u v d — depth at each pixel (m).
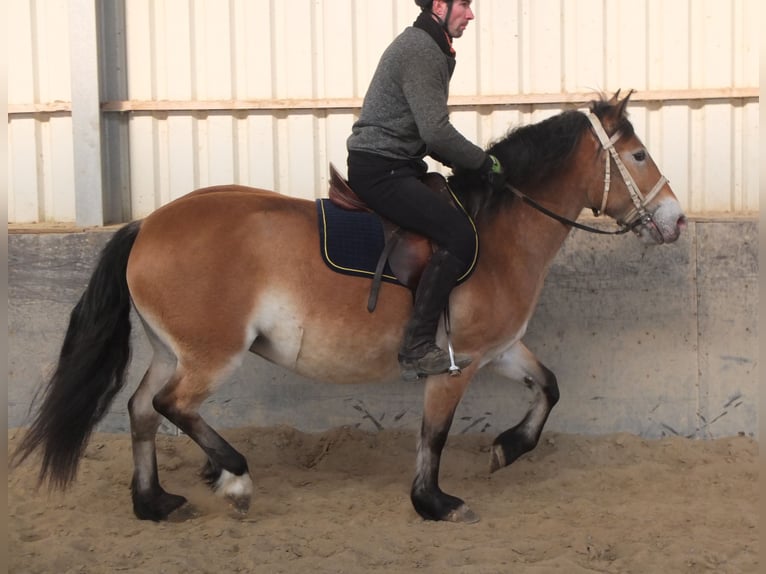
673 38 6.11
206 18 6.30
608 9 6.13
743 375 5.67
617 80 6.16
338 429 5.76
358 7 6.22
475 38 6.18
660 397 5.73
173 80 6.34
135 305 4.38
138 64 6.36
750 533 4.32
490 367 5.23
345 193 4.49
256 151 6.33
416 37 4.25
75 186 6.25
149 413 4.56
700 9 6.09
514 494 4.97
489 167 4.40
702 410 5.71
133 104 6.29
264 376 5.82
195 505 4.75
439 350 4.30
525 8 6.16
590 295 5.73
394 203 4.31
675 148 6.14
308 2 6.23
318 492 4.98
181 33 6.31
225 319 4.27
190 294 4.26
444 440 4.56
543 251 4.61
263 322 4.34
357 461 5.52
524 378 5.07
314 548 4.17
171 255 4.28
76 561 4.04
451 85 6.22
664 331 5.70
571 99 6.12
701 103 6.10
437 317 4.31
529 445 5.06
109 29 6.32
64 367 4.37
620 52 6.14
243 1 6.27
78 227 6.26
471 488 5.08
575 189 4.65
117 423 5.88
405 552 4.12
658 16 6.11
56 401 4.32
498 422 5.79
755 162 6.10
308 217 4.43
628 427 5.75
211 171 6.36
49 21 6.33
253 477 5.21
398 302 4.38
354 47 6.25
